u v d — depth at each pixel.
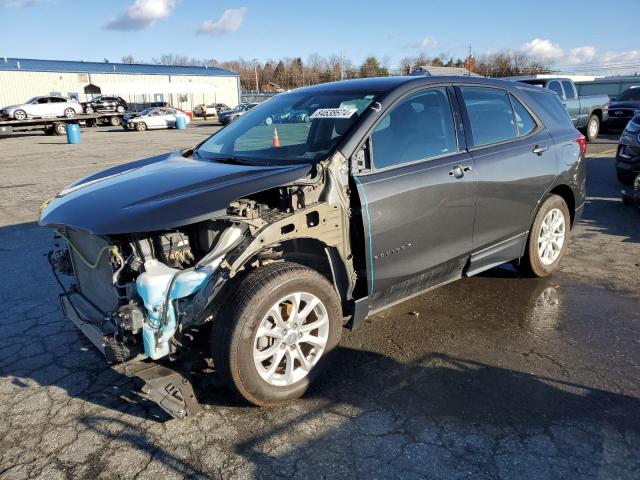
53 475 2.54
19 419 2.99
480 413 2.94
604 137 17.28
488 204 3.98
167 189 3.02
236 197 2.83
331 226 3.09
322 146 3.35
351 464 2.57
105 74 55.44
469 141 3.93
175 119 35.62
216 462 2.60
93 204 3.03
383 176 3.31
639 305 4.34
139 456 2.66
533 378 3.28
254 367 2.85
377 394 3.13
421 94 3.73
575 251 5.77
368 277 3.29
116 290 2.86
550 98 4.96
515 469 2.51
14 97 50.03
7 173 13.38
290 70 103.06
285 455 2.64
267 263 2.97
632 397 3.06
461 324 4.04
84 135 30.11
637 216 7.21
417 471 2.51
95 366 3.57
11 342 3.93
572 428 2.79
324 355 3.15
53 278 5.27
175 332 2.75
